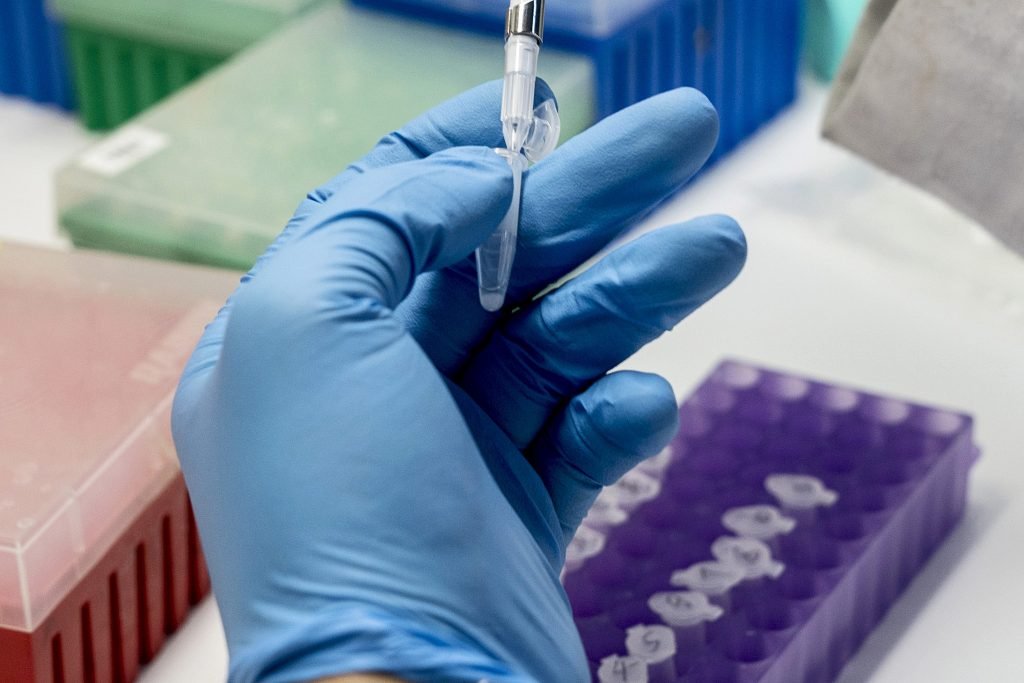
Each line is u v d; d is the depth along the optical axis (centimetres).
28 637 84
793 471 103
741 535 97
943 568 103
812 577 92
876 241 137
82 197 126
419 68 142
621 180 73
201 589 101
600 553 96
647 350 126
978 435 115
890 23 104
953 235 137
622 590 93
